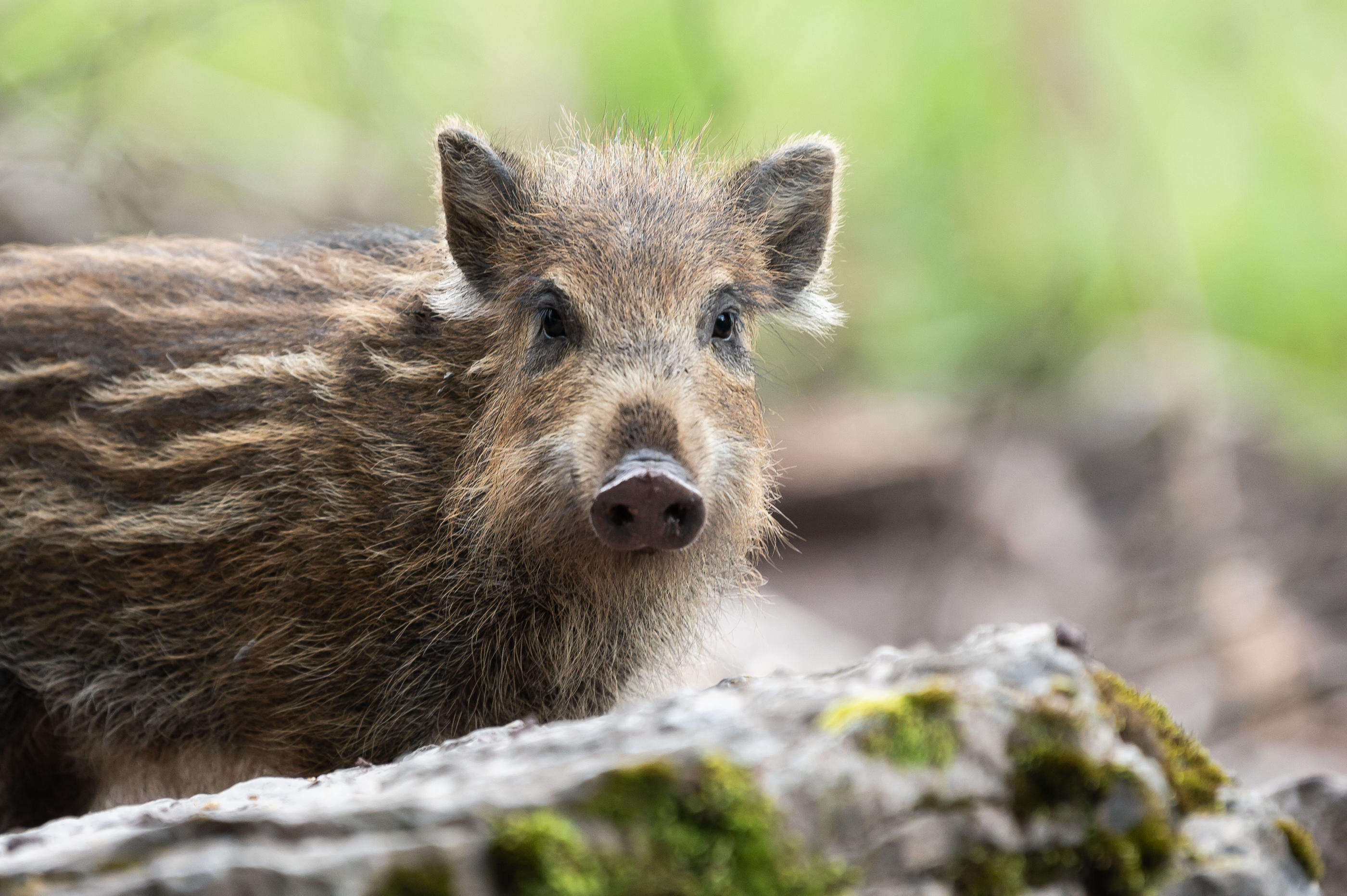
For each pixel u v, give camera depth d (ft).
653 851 15.35
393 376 32.17
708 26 80.84
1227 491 75.56
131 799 34.81
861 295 95.20
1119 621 70.64
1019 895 16.48
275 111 83.61
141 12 72.69
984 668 17.65
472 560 31.55
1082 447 83.25
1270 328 91.86
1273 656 64.34
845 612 74.54
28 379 32.96
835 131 97.14
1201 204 92.99
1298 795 24.93
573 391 29.35
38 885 14.89
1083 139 87.92
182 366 33.22
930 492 80.69
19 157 63.67
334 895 14.69
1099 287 92.02
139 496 32.42
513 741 19.62
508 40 85.40
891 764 16.31
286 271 35.50
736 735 16.70
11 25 72.38
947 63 96.37
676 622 34.09
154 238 39.09
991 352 91.15
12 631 32.63
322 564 31.50
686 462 27.68
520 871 14.98
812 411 86.48
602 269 30.22
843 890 15.76
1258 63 93.61
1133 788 17.16
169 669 32.40
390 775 19.62
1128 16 95.55
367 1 73.61
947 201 96.89
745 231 33.22
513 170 32.86
